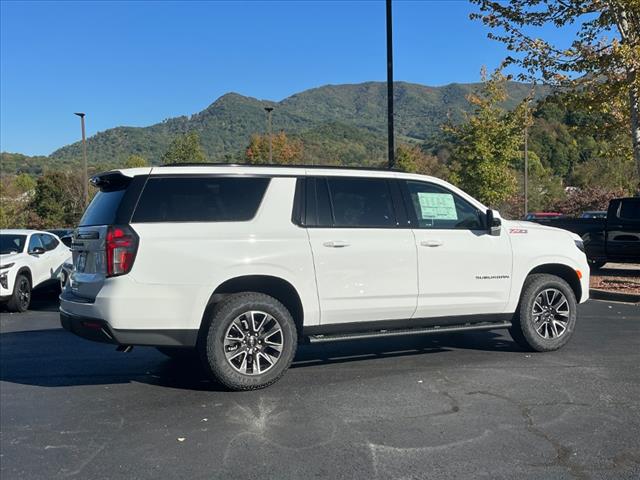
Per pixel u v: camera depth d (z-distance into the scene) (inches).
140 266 201.5
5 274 433.7
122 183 218.4
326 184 233.6
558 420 184.4
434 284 243.3
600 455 159.2
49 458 163.6
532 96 815.7
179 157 2356.1
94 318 203.8
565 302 272.4
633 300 432.1
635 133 498.3
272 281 219.9
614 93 483.5
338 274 226.7
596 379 227.0
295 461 157.9
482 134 1005.8
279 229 220.2
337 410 196.5
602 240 569.9
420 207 247.8
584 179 1877.5
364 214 236.7
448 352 274.8
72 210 1951.3
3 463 160.6
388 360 261.4
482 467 152.5
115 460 161.5
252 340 216.1
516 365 248.8
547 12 491.5
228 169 222.8
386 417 189.2
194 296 206.7
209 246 209.6
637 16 469.4
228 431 180.2
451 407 197.6
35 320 411.5
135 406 205.8
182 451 166.2
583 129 582.2
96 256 211.6
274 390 219.5
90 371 255.8
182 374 247.6
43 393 223.9
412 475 148.7
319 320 226.5
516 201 1502.2
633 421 183.2
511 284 259.8
